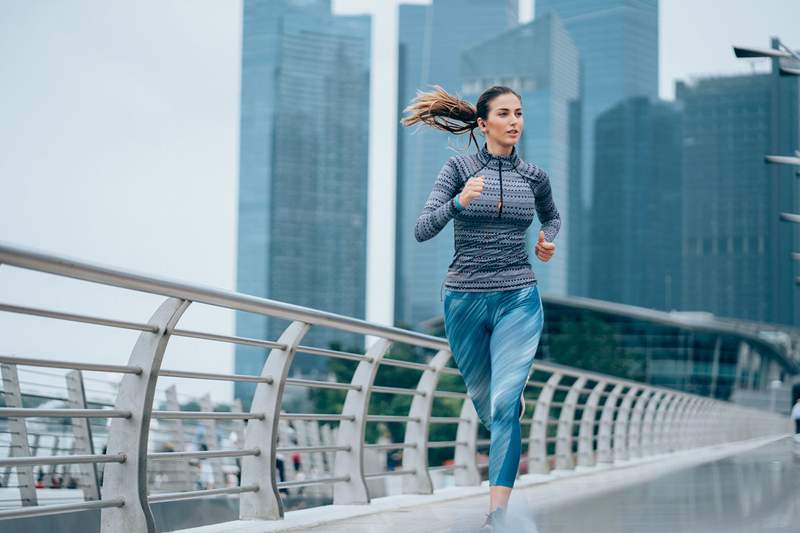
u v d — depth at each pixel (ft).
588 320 357.41
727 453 58.23
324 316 18.43
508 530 15.35
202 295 14.29
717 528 16.39
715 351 359.87
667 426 69.36
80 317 12.75
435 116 16.85
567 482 32.81
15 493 26.50
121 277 12.63
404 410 300.40
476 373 16.87
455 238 16.44
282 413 18.69
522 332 15.97
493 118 16.20
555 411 219.82
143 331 14.02
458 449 30.25
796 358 384.27
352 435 22.09
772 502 21.52
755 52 63.52
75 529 27.78
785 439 95.55
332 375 326.65
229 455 16.97
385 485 80.94
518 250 16.29
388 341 22.53
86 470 30.78
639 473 38.58
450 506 23.02
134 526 13.92
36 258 11.32
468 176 16.17
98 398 31.09
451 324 16.57
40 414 12.35
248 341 16.96
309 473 73.77
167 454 15.06
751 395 260.42
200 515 41.78
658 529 16.34
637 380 355.36
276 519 18.04
